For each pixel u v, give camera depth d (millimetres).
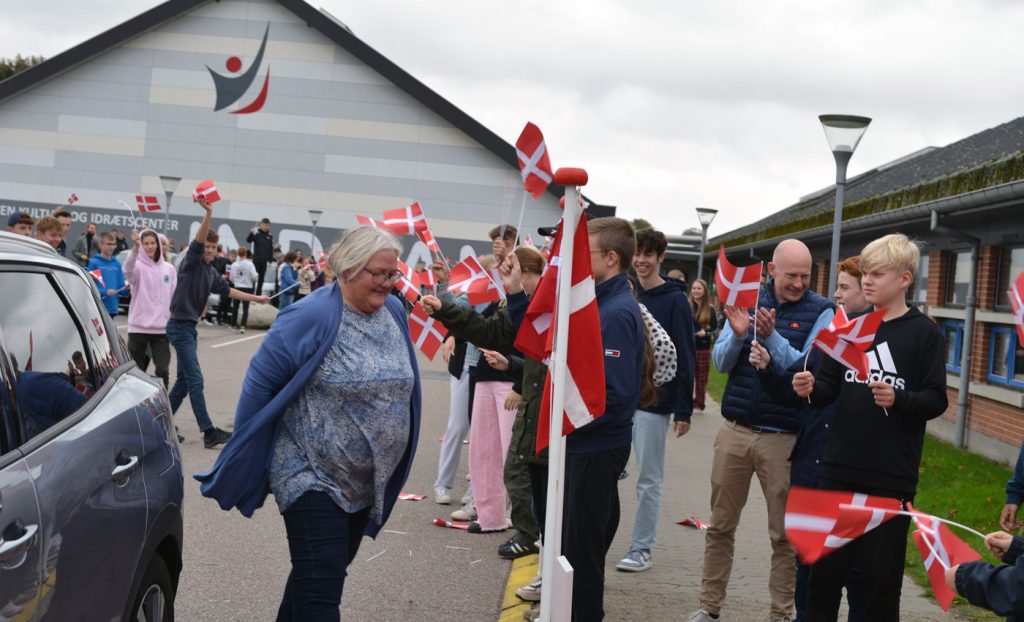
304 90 39750
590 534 4656
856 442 4312
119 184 40156
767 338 5188
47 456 3127
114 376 4035
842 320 4379
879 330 4402
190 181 40094
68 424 3383
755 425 5477
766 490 5484
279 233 40031
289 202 39969
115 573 3479
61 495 3113
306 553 4082
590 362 3973
